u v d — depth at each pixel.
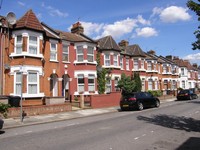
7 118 16.17
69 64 25.44
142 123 14.11
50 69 23.11
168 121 14.86
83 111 20.84
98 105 23.91
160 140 9.61
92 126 13.29
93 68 26.62
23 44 19.88
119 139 9.79
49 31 24.50
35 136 10.64
